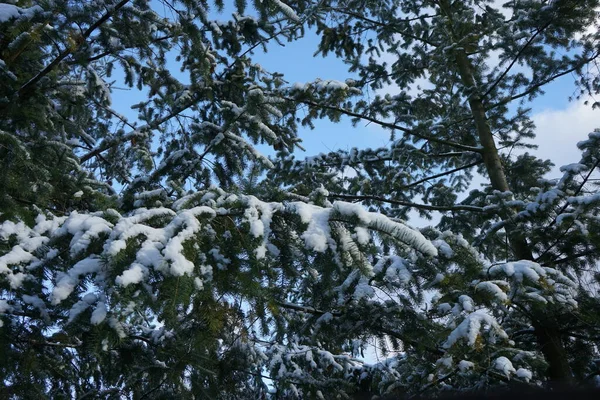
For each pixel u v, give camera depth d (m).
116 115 6.46
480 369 4.04
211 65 6.02
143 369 4.04
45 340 3.16
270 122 6.00
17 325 2.82
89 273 2.37
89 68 5.33
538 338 6.05
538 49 7.88
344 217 2.70
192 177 5.82
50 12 3.70
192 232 2.49
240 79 6.46
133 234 2.45
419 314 4.39
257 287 2.66
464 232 9.16
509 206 6.39
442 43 8.38
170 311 2.29
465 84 8.88
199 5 4.71
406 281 3.22
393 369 6.78
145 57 5.39
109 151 6.58
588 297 5.68
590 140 5.87
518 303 4.75
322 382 6.52
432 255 2.66
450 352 3.52
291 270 2.91
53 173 3.95
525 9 8.19
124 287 2.14
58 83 4.37
